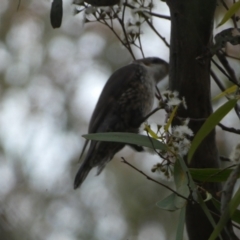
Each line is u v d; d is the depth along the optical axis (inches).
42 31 519.8
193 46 193.8
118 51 495.5
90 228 432.5
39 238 391.9
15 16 523.5
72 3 207.9
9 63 511.5
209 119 144.2
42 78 508.4
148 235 428.8
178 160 158.1
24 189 458.6
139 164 454.0
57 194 456.4
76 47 511.5
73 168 471.2
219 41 186.7
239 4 161.5
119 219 436.8
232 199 136.9
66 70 510.0
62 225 432.8
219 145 406.9
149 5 215.5
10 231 253.8
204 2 190.5
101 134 167.6
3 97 501.4
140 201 438.9
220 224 135.5
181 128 161.6
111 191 448.5
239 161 156.0
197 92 194.7
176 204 156.3
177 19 194.9
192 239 193.8
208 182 180.2
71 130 487.8
